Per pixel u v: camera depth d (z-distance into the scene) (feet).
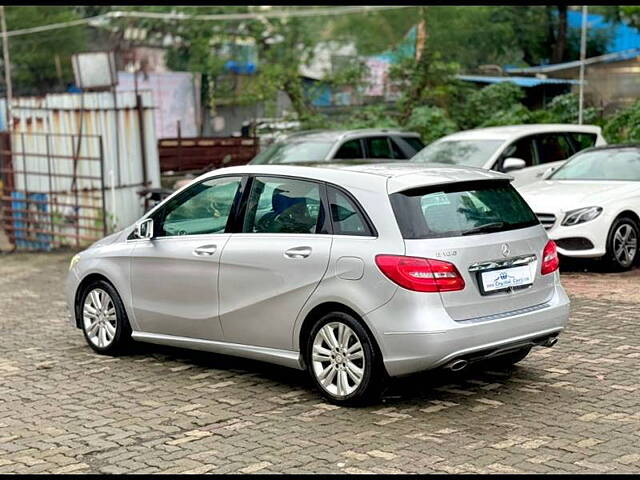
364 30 91.35
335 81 88.53
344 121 85.05
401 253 20.61
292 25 93.40
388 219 21.09
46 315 36.19
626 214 38.45
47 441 20.40
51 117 59.36
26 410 22.85
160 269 25.79
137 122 60.44
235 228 24.16
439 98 81.71
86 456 19.33
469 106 80.28
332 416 21.24
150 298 26.23
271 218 23.44
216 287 24.20
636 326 28.96
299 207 22.91
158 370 26.25
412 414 21.16
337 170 22.86
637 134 62.85
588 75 80.12
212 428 20.81
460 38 86.84
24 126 60.44
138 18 103.65
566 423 20.15
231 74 100.12
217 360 27.12
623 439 19.01
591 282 36.32
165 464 18.63
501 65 90.53
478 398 22.21
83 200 59.21
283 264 22.59
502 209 22.48
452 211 21.57
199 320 24.76
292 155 51.72
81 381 25.39
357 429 20.25
